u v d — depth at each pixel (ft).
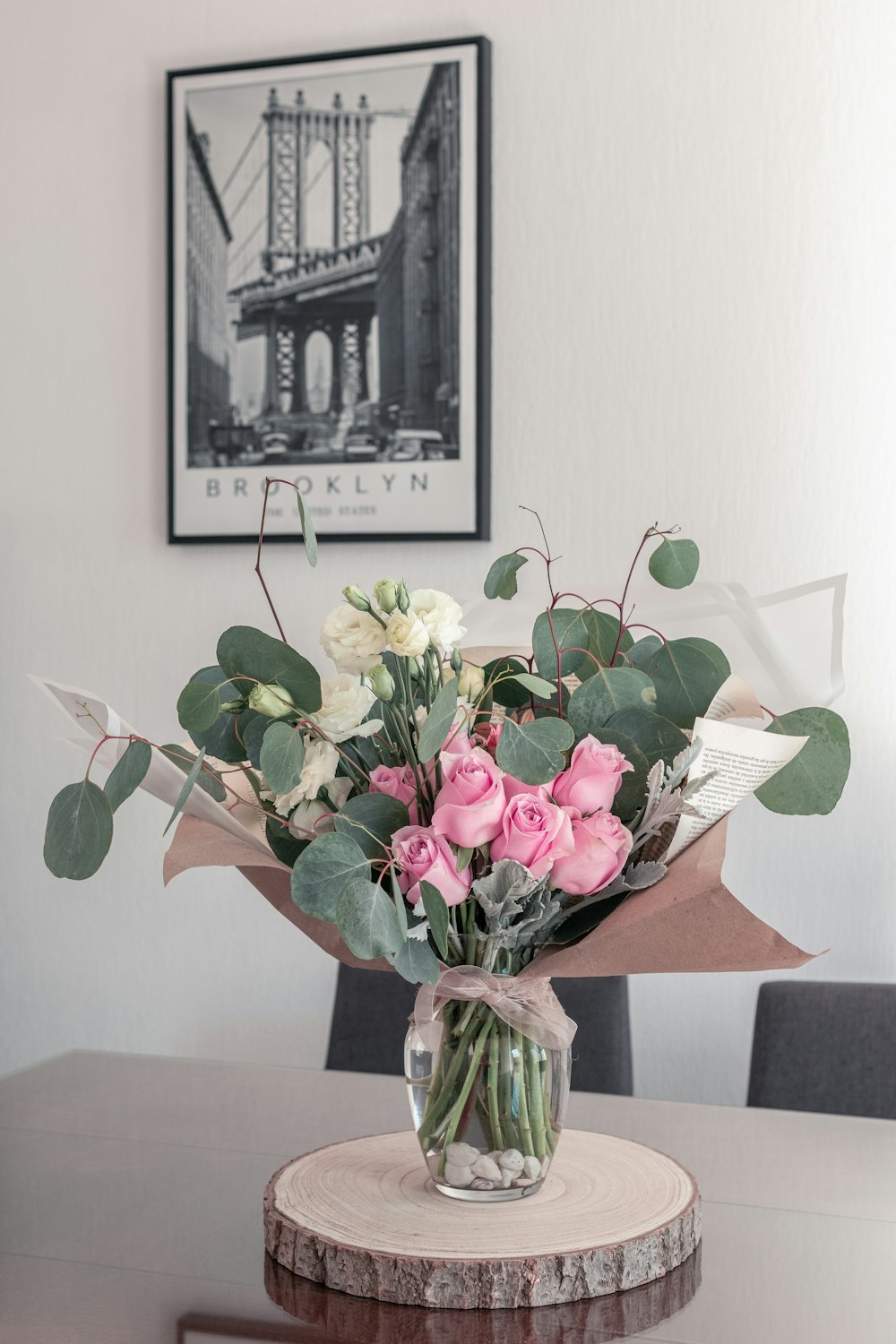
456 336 7.07
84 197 7.77
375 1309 2.87
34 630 7.86
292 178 7.34
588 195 6.95
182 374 7.53
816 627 3.74
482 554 7.14
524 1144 3.16
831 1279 3.03
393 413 7.20
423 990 3.06
